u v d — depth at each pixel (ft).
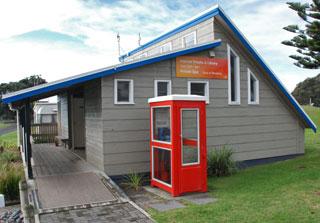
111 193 25.02
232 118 37.76
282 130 42.19
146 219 20.26
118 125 30.68
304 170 32.83
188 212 21.31
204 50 35.58
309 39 39.93
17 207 25.39
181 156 26.13
